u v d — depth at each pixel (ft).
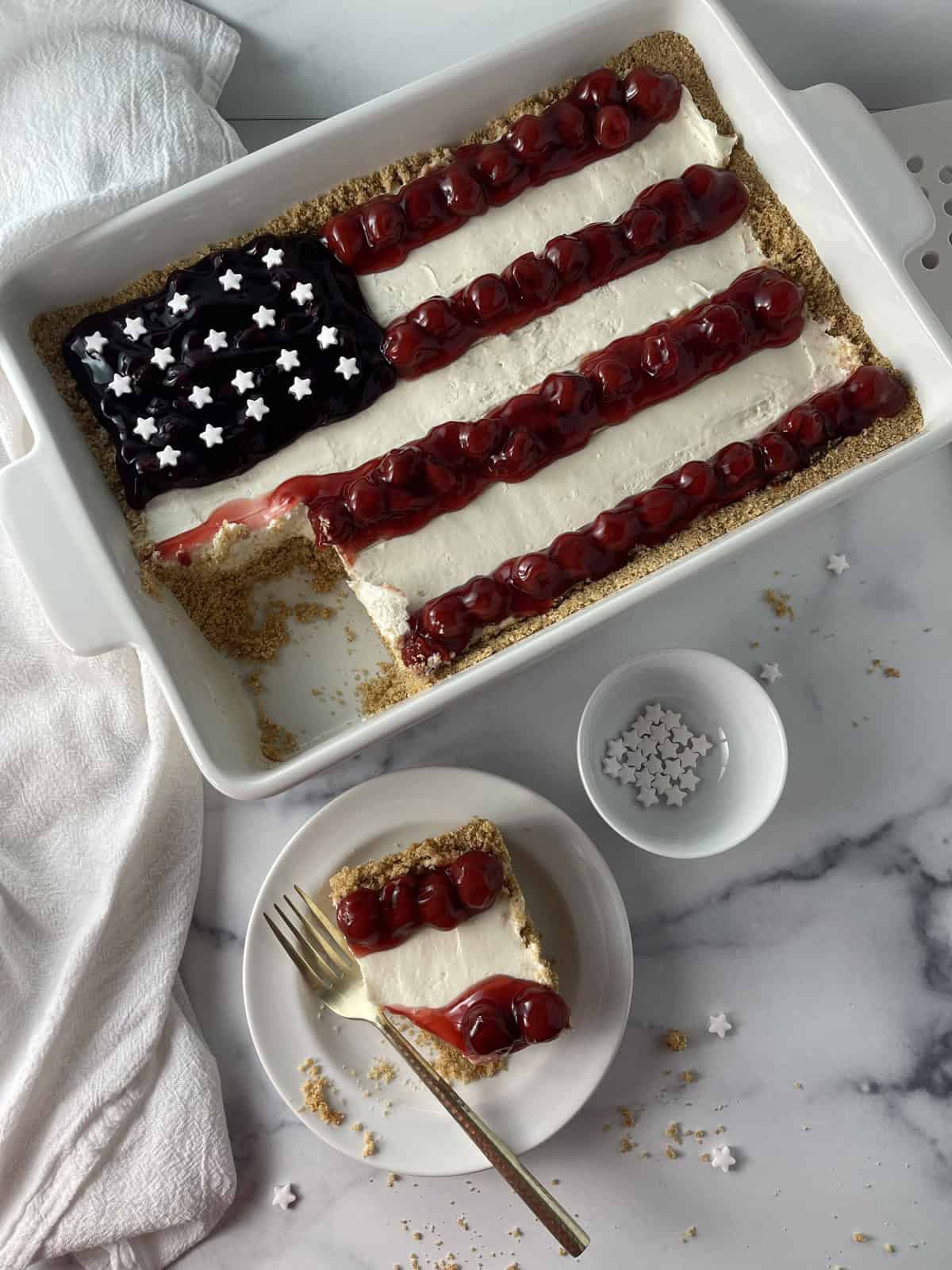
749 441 1.42
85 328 1.39
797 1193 1.55
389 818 1.50
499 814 1.50
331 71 1.63
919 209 1.40
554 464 1.41
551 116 1.42
